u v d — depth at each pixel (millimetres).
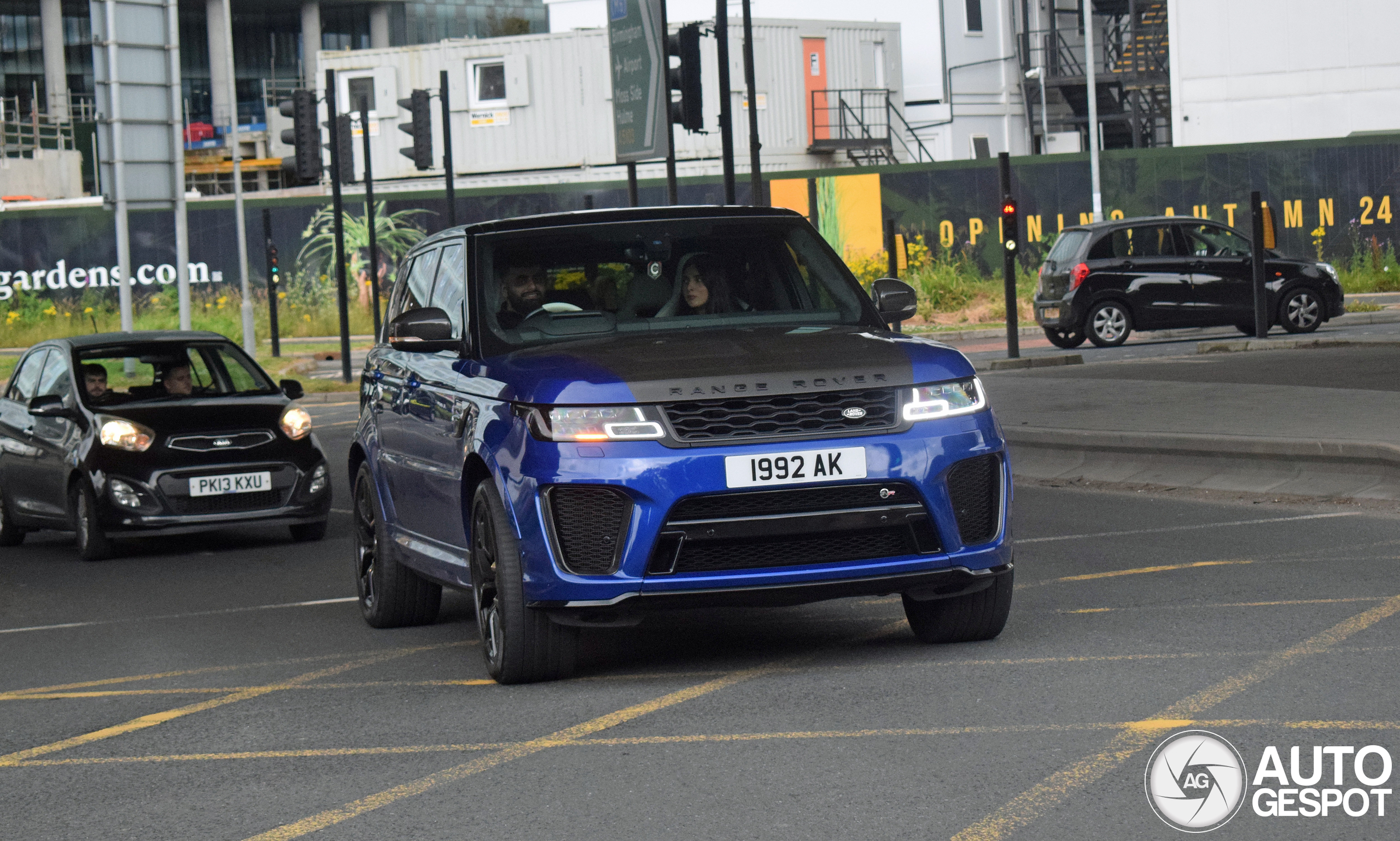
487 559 15055
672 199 45562
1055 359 47719
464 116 106938
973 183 86375
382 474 18438
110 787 12297
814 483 13742
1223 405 32531
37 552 29531
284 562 25688
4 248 95125
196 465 26891
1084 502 26344
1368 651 14312
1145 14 108625
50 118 148000
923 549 14188
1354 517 22578
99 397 28297
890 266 56469
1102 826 9891
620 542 13703
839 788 10961
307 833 10695
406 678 15859
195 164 154750
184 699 15555
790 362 14188
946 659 14984
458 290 16688
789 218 17328
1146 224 56188
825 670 14875
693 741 12477
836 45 106625
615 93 46531
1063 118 113562
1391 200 84438
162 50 51219
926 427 14148
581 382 14016
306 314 94812
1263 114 92375
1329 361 41531
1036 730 12195
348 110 108812
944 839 9781
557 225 16922
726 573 13742
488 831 10508
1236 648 14719
